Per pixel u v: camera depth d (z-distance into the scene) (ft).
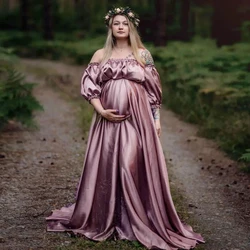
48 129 30.17
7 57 28.73
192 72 35.40
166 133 30.37
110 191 14.39
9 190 18.98
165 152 25.93
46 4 76.64
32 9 97.35
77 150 25.41
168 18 73.77
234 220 16.74
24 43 76.84
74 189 19.38
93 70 15.03
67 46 67.77
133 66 14.76
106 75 14.80
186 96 35.47
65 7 110.11
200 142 27.94
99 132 14.87
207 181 21.18
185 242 14.39
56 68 57.88
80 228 14.67
